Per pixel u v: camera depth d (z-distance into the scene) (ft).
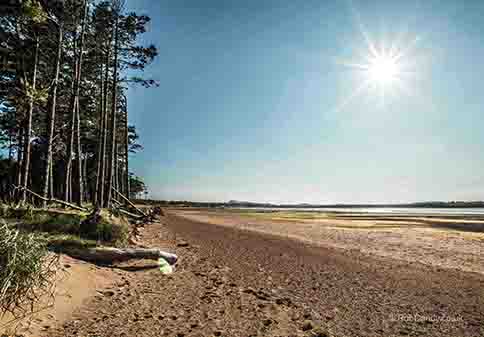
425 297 23.27
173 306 18.99
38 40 56.95
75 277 20.08
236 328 16.07
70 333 13.94
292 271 31.63
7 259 13.35
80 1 59.98
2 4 38.58
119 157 131.85
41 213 32.65
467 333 16.67
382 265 35.78
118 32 74.38
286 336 15.31
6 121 87.56
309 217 169.58
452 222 118.21
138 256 28.19
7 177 115.44
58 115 89.97
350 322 17.83
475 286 26.71
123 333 14.48
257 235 66.49
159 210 131.44
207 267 31.40
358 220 138.10
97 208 35.12
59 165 134.82
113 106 75.87
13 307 13.85
